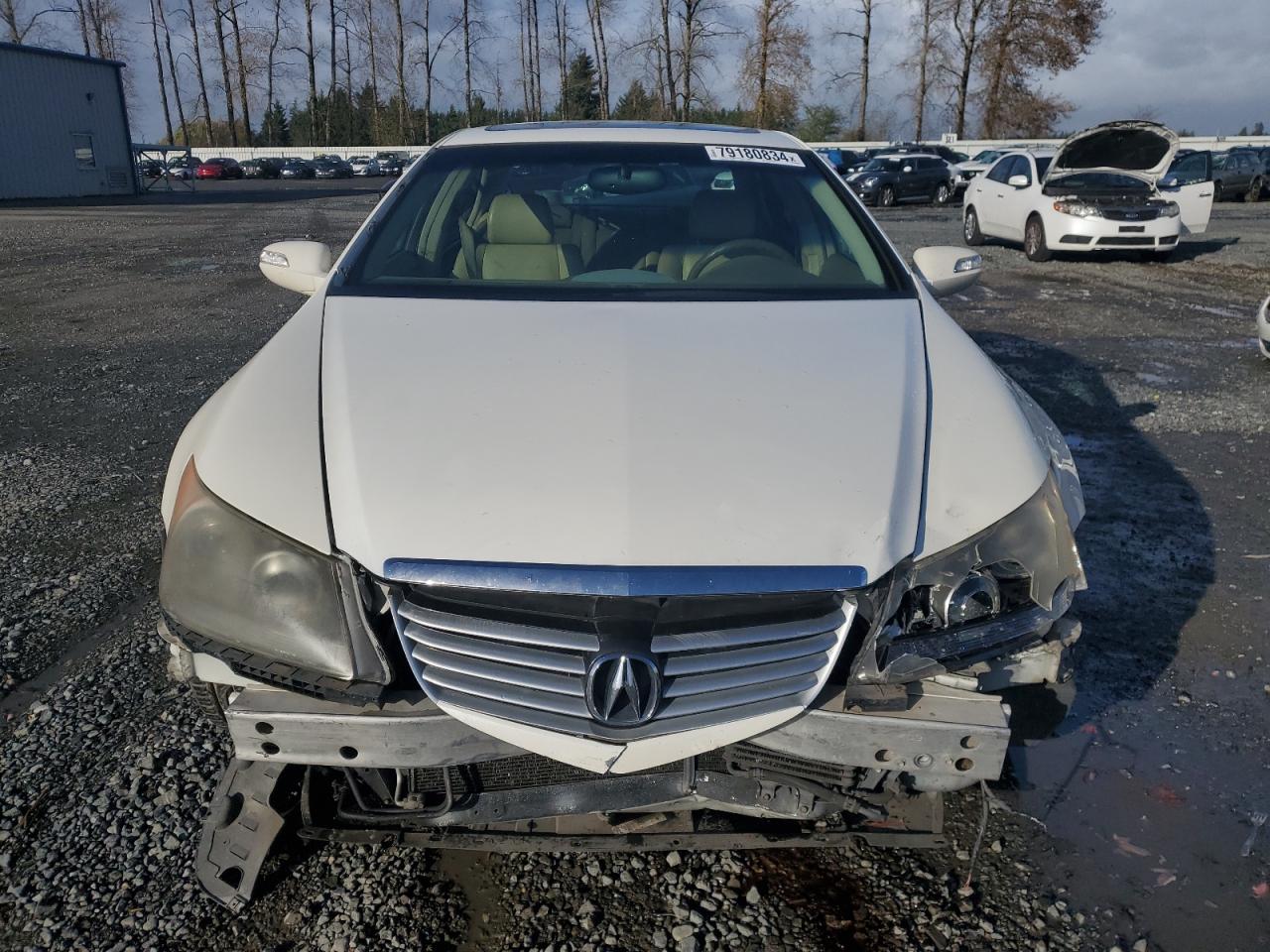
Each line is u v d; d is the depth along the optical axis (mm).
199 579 1948
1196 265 12883
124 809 2498
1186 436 5520
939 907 2221
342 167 49562
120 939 2115
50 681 3088
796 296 2662
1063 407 6094
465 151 3354
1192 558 3998
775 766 1997
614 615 1779
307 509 1913
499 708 1825
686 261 2943
